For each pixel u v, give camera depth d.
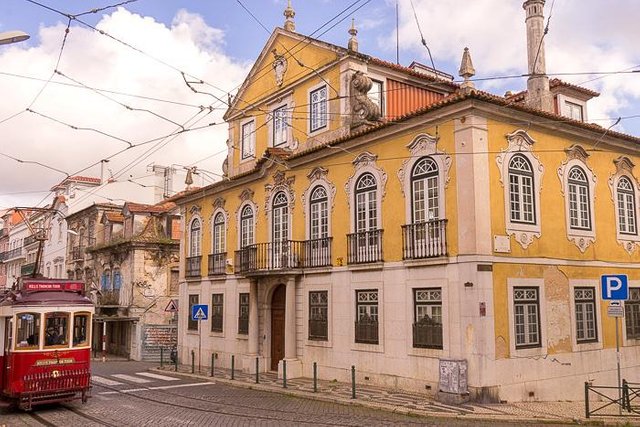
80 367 13.67
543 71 17.33
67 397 13.52
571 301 14.92
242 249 20.84
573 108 20.47
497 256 13.37
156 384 17.50
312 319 17.53
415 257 14.30
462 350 13.08
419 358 14.10
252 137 22.45
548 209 14.77
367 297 15.79
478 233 13.08
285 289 18.67
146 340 29.92
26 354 13.09
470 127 13.40
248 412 12.13
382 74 18.47
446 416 11.30
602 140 16.38
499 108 13.77
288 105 20.27
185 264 24.75
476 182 13.24
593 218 15.95
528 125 14.55
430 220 14.13
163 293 30.86
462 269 13.22
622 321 16.33
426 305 14.14
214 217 23.28
